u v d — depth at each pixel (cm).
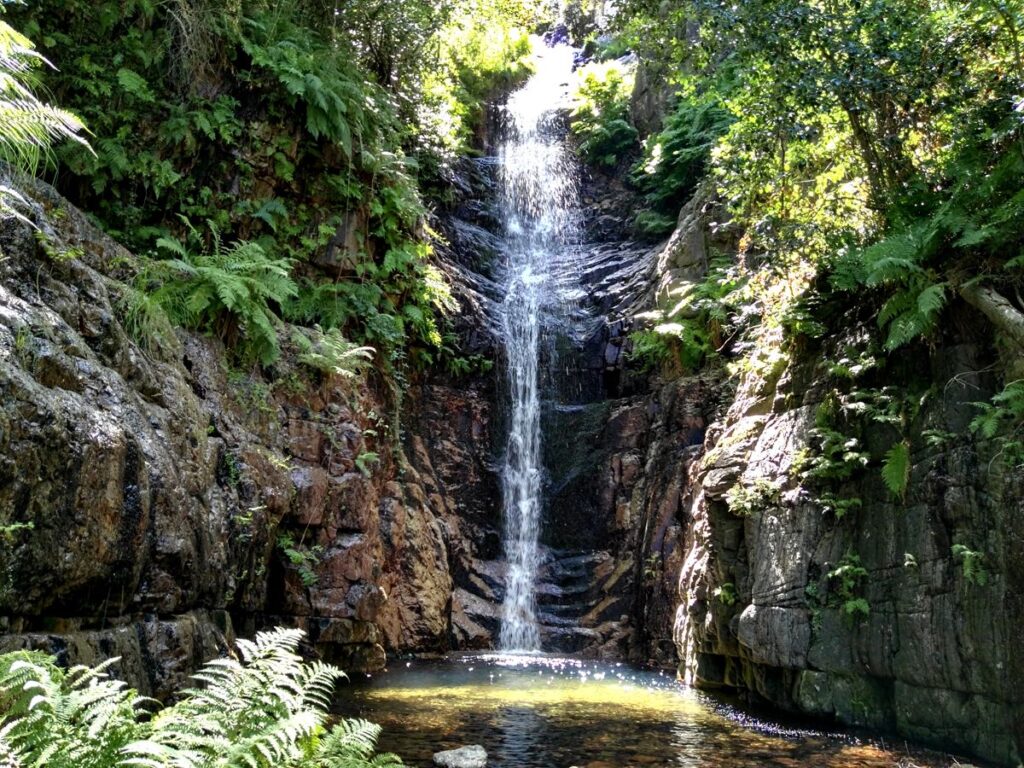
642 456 1402
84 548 523
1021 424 617
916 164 868
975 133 752
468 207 1861
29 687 317
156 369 725
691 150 1625
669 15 1185
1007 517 602
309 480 941
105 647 541
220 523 738
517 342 1631
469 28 1883
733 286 1276
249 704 364
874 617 728
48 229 625
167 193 1012
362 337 1192
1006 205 680
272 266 957
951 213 708
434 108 1731
